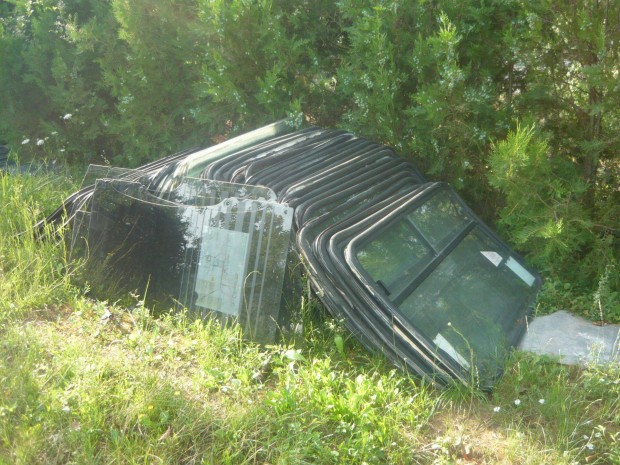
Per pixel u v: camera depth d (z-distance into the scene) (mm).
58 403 3449
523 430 3770
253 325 4523
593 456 3590
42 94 8531
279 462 3275
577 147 5773
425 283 4777
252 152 5566
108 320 4551
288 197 4887
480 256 5523
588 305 5145
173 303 4770
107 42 7828
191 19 7383
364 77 6195
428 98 5695
